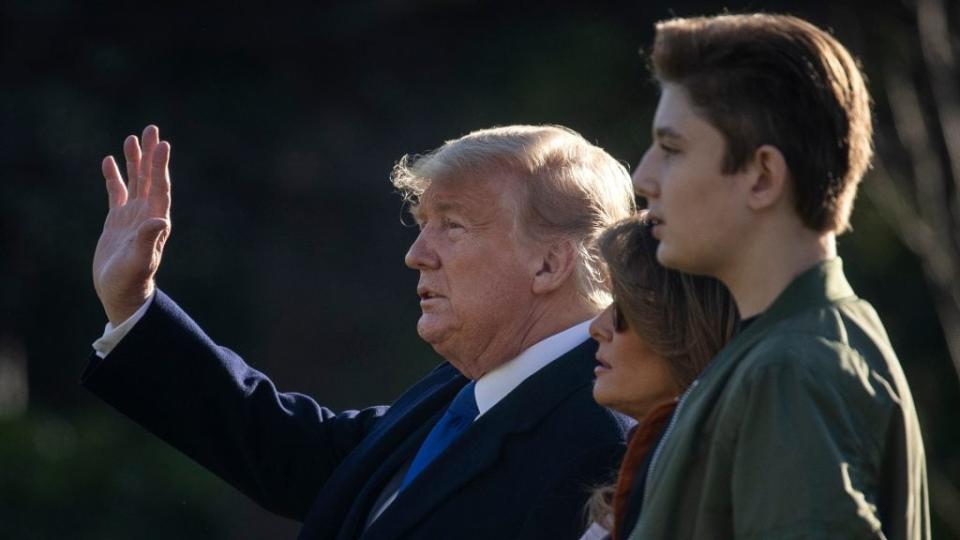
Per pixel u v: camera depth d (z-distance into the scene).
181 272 23.91
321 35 23.44
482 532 5.74
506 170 6.15
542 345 6.07
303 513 7.06
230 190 24.03
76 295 24.58
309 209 23.91
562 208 6.14
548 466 5.78
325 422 7.12
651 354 5.12
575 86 22.64
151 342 6.84
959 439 19.23
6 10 22.89
